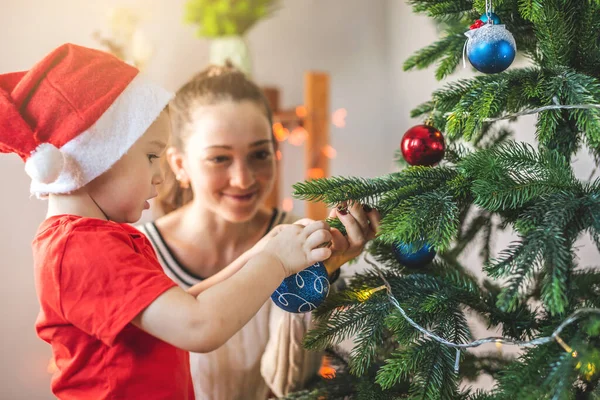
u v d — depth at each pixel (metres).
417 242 0.65
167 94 0.77
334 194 0.69
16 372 1.80
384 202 0.68
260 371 1.15
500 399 0.59
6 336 1.79
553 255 0.55
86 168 0.71
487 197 0.61
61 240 0.68
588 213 0.60
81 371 0.72
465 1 0.75
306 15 2.09
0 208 1.76
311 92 1.77
